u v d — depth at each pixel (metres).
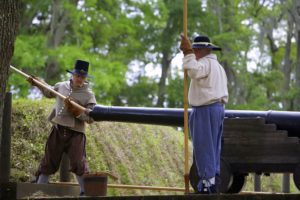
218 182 15.77
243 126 16.34
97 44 41.09
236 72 47.94
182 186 26.69
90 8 38.53
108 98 39.09
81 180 16.39
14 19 12.91
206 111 14.60
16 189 14.38
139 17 42.19
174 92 54.25
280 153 16.03
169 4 53.66
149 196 13.88
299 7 48.34
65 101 16.27
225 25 49.69
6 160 15.19
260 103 45.53
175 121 17.41
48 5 39.59
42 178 16.66
